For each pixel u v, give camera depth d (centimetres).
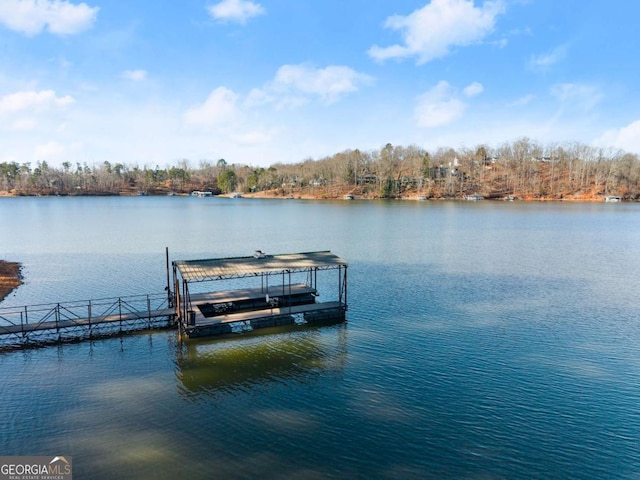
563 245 7662
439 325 3594
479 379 2659
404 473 1839
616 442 2050
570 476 1825
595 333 3409
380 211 15025
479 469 1864
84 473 1830
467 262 6197
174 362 2898
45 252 6925
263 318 3522
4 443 2031
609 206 16450
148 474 1825
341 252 7025
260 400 2422
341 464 1891
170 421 2211
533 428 2155
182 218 12812
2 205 17962
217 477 1809
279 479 1798
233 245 7688
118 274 5362
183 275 3309
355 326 3572
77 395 2464
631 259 6412
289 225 10950
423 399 2423
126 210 15775
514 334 3388
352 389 2538
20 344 3148
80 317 3741
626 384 2598
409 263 6131
